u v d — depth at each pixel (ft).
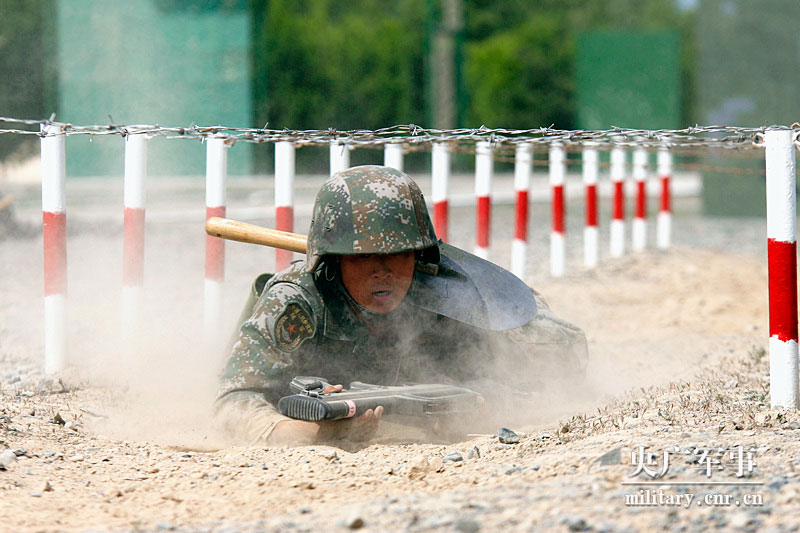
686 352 60.34
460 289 40.40
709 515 25.72
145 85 226.58
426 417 37.24
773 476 28.84
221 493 30.71
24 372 51.96
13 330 67.31
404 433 38.47
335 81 334.65
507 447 35.40
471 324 39.96
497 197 216.54
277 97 323.16
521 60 418.92
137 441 38.52
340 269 39.27
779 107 170.40
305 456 34.37
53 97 217.15
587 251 95.30
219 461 34.78
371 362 40.19
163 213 157.38
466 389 38.65
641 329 70.03
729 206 177.68
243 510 28.68
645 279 90.63
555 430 38.04
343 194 37.88
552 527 24.90
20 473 32.99
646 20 483.92
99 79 221.87
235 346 39.50
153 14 225.15
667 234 107.45
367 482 31.17
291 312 38.99
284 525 26.09
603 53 297.94
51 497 30.27
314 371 39.96
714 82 173.47
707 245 122.83
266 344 39.06
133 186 50.75
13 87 210.38
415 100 353.51
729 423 36.09
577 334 46.11
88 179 222.07
